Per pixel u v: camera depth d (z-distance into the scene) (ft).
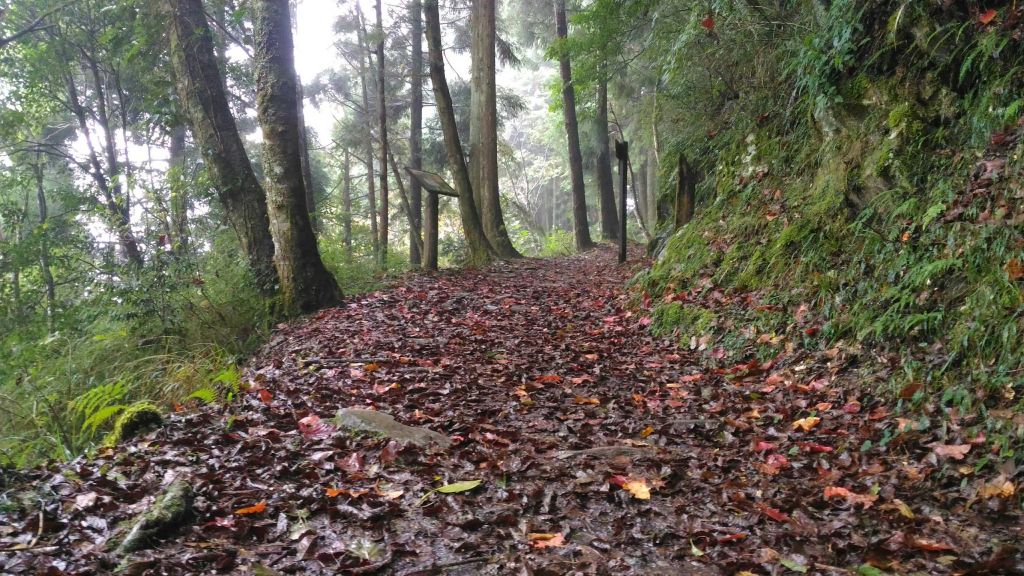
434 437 12.56
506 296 31.32
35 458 15.89
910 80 18.48
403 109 74.59
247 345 25.25
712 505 10.09
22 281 38.73
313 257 27.76
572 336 23.00
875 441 12.07
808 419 13.29
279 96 26.76
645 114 51.83
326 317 25.76
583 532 9.25
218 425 12.78
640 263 36.76
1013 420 10.50
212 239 31.37
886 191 17.60
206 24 28.68
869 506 9.65
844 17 19.76
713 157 34.83
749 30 27.81
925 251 15.31
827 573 7.97
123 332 24.54
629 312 25.62
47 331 26.78
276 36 26.66
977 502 9.55
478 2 55.42
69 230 33.91
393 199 96.22
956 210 14.96
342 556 8.06
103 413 12.91
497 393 16.34
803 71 21.89
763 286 20.34
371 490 10.09
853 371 14.76
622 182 40.75
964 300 13.64
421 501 9.84
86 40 44.68
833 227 19.11
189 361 21.44
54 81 46.70
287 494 9.62
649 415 14.83
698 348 19.93
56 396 19.95
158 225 27.09
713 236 25.12
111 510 8.70
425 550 8.46
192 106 28.14
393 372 17.72
